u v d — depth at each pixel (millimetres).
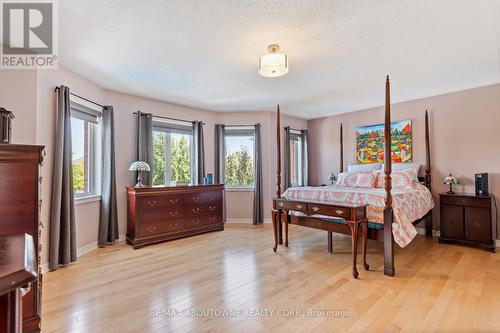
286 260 3051
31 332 1625
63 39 2365
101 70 3109
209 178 4703
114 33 2270
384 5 1896
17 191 1587
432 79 3455
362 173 4316
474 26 2180
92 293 2230
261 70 2502
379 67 3049
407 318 1826
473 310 1918
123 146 3992
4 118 1654
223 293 2227
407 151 4477
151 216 3746
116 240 3842
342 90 3906
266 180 5305
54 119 2865
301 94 4113
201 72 3189
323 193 3496
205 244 3740
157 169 4523
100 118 3721
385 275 2596
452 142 4027
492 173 3678
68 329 1716
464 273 2623
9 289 684
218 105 4816
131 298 2143
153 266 2869
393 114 4680
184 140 4926
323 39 2391
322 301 2080
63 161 2898
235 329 1717
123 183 3977
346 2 1860
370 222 2848
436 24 2148
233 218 5289
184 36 2326
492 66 3031
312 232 4441
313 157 5949
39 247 1679
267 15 2014
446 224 3723
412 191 3436
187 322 1799
